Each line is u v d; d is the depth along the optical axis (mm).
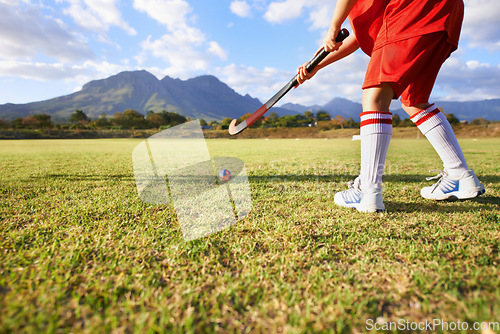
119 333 670
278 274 963
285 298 817
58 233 1334
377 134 1563
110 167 4098
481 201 1936
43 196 2141
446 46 1470
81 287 872
